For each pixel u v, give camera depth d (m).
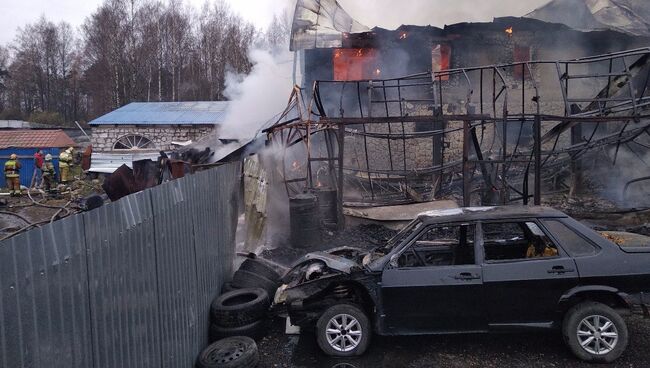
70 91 60.97
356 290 4.83
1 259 1.89
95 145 23.70
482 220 4.60
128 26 40.69
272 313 5.23
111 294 2.86
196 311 4.63
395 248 4.66
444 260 5.26
